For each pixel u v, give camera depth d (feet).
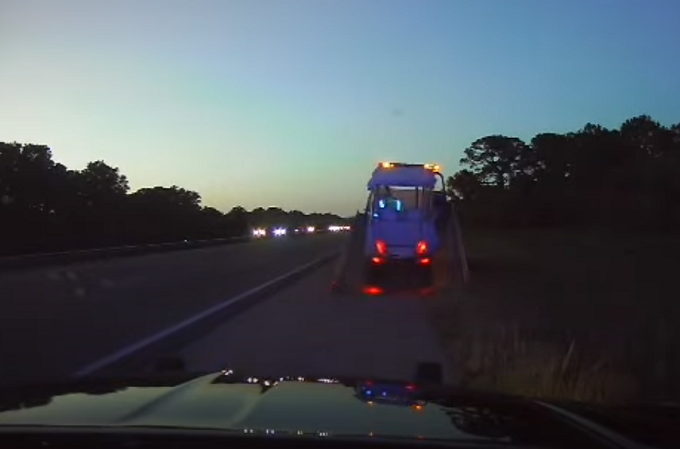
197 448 9.27
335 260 140.56
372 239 90.53
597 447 9.98
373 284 89.10
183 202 358.64
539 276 102.37
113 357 42.96
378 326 56.95
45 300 74.18
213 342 50.52
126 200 337.52
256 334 53.62
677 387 34.14
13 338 50.34
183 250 183.62
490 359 39.78
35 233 280.72
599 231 326.85
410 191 92.27
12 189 297.53
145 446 9.30
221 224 373.61
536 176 453.58
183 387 13.48
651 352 39.91
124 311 65.21
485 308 64.85
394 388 14.12
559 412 12.76
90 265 126.82
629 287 86.58
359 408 11.61
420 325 57.21
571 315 59.98
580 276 103.24
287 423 10.29
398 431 10.04
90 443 9.40
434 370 19.81
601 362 35.70
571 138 442.09
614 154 408.05
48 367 40.24
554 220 378.73
